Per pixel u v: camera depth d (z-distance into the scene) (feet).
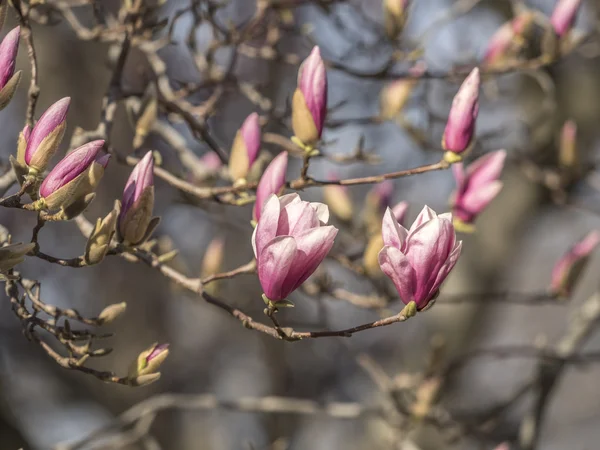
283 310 11.73
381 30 7.99
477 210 7.06
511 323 27.94
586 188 9.91
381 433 10.71
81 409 14.93
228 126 11.73
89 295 14.56
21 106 13.00
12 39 6.11
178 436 15.90
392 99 7.77
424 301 6.03
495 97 8.45
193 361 17.15
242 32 7.55
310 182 6.53
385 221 6.05
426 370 8.14
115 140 12.90
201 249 14.57
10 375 13.89
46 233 14.16
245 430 17.04
